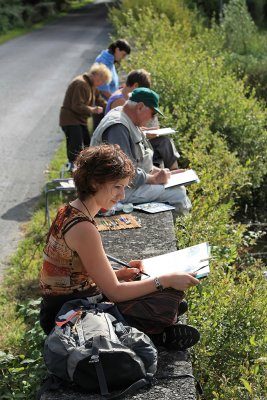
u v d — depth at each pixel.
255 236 8.30
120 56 10.83
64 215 3.80
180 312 4.19
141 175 6.38
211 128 11.35
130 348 3.58
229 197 8.75
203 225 6.43
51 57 25.94
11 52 27.72
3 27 36.38
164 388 3.63
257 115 11.76
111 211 6.16
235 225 8.06
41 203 9.55
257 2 37.38
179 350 4.01
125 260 5.30
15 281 7.20
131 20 19.44
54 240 3.83
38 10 43.81
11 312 6.53
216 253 6.12
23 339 5.27
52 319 4.02
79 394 3.53
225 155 9.21
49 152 12.46
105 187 3.74
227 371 4.84
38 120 15.21
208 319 5.09
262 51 24.98
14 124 14.81
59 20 44.53
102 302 3.96
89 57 25.86
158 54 13.70
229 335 5.04
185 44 16.69
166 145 7.99
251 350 4.93
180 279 3.90
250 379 4.53
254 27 27.62
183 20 23.42
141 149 6.51
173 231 5.82
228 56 19.62
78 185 3.77
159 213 6.17
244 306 5.20
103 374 3.46
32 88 19.25
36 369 4.82
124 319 3.87
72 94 9.78
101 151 3.75
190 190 7.55
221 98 11.59
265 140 11.38
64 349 3.52
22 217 9.16
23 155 12.25
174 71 12.05
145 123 6.47
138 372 3.52
